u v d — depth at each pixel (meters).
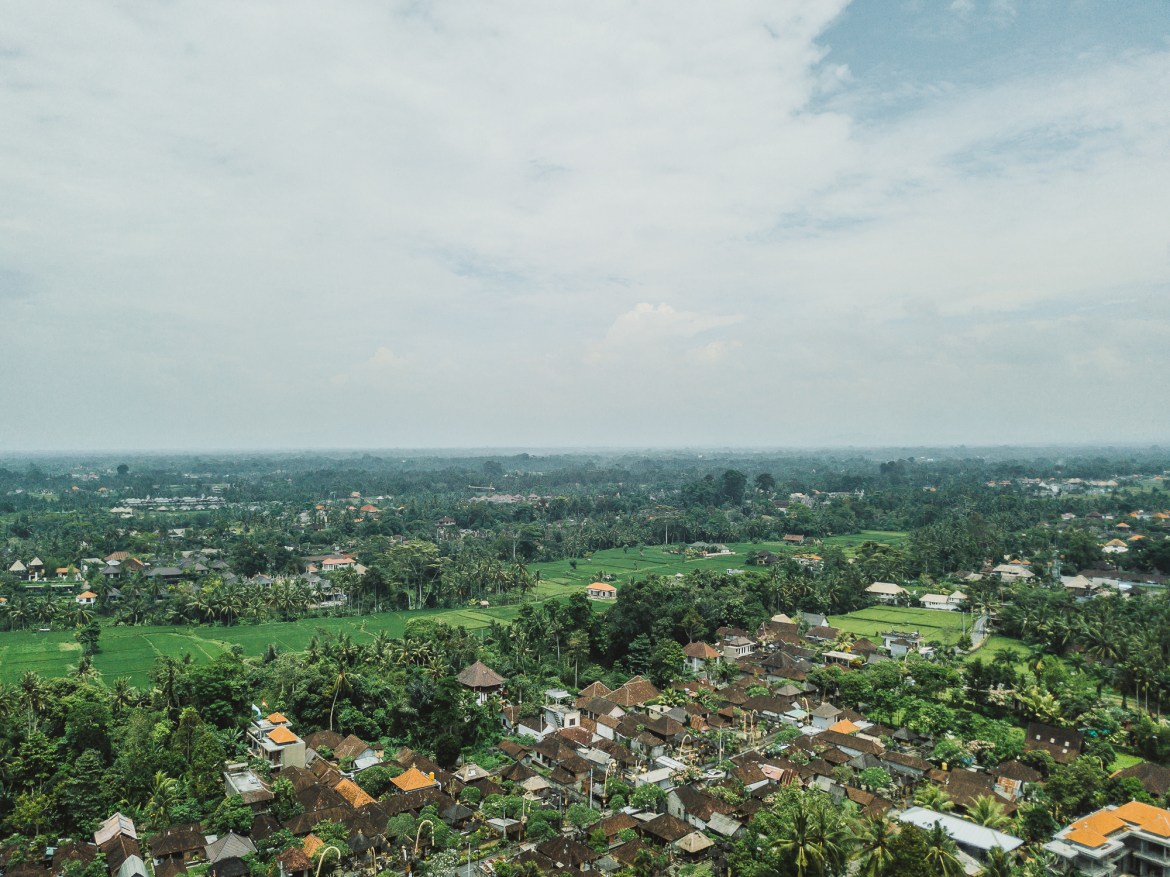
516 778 107.38
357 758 109.25
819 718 129.12
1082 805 95.31
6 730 97.25
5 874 77.69
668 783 107.69
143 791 94.88
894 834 73.75
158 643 177.62
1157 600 186.00
